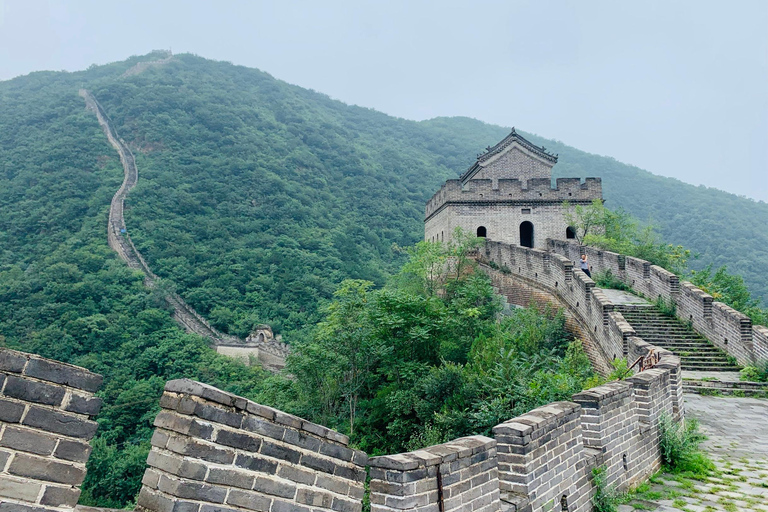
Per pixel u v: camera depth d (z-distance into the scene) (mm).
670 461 9797
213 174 101000
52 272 63344
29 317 56156
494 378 16500
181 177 98062
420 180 123000
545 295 26406
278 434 3932
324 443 4238
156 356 53344
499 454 5828
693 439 10859
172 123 115000
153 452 3689
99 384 3355
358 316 23156
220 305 69000
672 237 111688
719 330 19281
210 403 3609
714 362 18453
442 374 18578
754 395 15914
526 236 37750
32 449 3053
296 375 24188
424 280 32719
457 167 146375
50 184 88625
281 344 59969
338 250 84625
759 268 86562
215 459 3574
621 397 8531
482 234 35500
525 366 17328
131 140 108688
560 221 35938
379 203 106312
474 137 177750
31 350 49906
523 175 38688
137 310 62312
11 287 60062
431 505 4527
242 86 162625
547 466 6156
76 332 54250
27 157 97500
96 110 119062
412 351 22516
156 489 3514
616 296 24750
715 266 89062
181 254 77375
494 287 30859
